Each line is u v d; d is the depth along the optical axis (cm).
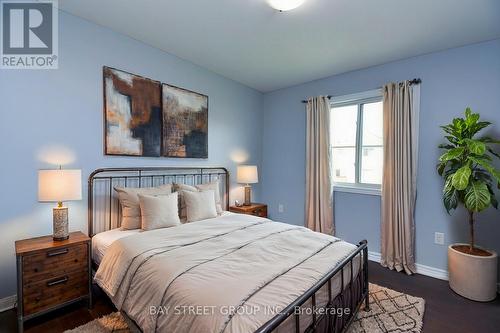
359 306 185
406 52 282
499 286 237
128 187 260
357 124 346
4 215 193
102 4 208
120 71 256
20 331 168
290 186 413
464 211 260
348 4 200
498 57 245
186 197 268
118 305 160
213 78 357
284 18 222
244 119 411
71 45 224
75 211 229
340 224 354
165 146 297
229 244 184
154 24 238
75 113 228
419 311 204
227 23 233
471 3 194
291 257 162
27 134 203
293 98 409
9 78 195
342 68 333
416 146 285
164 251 168
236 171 398
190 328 109
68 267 190
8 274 196
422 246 285
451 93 268
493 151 245
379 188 328
